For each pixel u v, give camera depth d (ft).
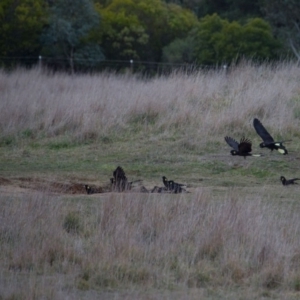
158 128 210.38
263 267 107.24
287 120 208.13
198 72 251.60
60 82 276.82
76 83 273.95
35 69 323.78
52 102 230.48
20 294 94.27
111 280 102.63
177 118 212.43
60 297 93.66
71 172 178.50
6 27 469.16
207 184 166.30
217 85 234.99
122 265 105.81
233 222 119.03
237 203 128.16
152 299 94.73
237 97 222.07
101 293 98.84
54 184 164.25
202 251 112.88
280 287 103.04
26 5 484.33
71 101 227.81
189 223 119.85
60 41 477.77
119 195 135.13
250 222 118.52
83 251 112.06
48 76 309.42
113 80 268.41
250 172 177.37
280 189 158.20
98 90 241.14
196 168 181.06
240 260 108.78
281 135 202.08
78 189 161.58
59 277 103.65
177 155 191.42
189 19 552.00
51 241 113.39
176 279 104.32
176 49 479.00
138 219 124.26
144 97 225.56
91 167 183.93
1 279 100.68
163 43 532.73
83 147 203.41
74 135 209.15
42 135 212.43
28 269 107.86
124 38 503.20
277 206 138.21
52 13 490.49
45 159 193.26
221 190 157.79
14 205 128.26
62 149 203.31
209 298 97.30
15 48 477.36
